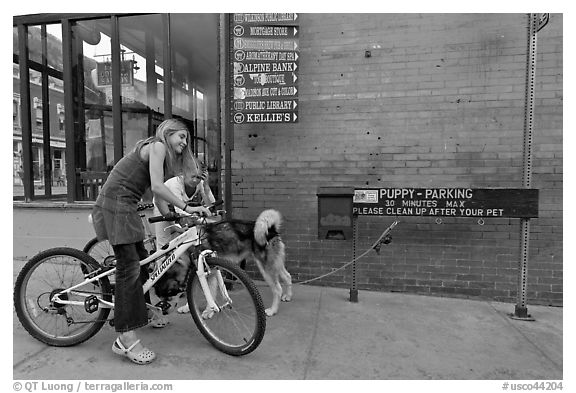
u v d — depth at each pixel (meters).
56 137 5.06
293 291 4.06
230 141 4.21
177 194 3.15
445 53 3.82
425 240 3.98
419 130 3.91
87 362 2.64
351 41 4.00
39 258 2.92
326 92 4.08
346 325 3.22
